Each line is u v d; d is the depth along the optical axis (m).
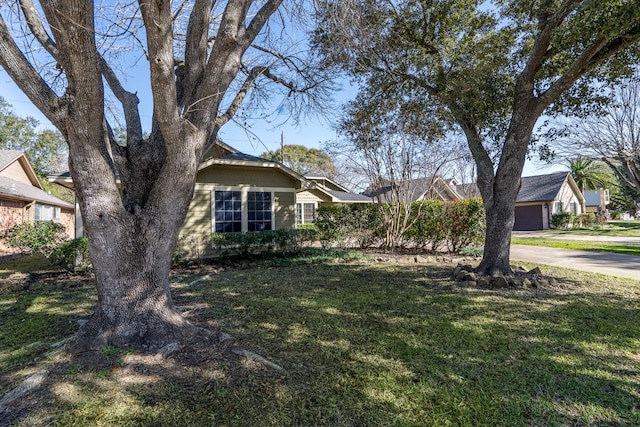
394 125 9.32
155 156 3.48
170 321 3.27
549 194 23.77
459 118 6.63
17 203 12.56
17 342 3.45
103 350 2.88
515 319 4.06
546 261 8.76
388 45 6.66
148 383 2.50
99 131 2.94
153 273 3.24
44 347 3.23
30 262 10.05
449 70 6.96
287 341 3.37
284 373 2.70
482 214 10.00
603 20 4.31
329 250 10.57
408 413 2.21
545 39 5.55
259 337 3.46
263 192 10.62
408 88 7.88
